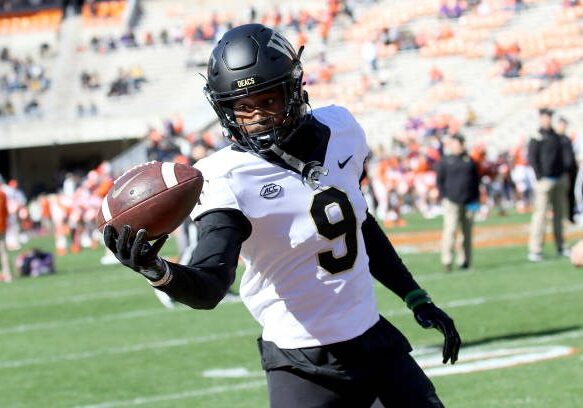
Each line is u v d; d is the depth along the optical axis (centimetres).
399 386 1302
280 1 14950
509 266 5159
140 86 14712
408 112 12338
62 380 3067
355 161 1341
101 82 15075
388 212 8944
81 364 3316
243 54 1244
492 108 11912
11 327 4266
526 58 12125
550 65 11856
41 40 16125
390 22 13400
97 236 9112
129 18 15575
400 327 3591
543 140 5175
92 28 15988
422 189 9969
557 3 12506
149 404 2672
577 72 11781
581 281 4444
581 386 2580
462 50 12575
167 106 14362
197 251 1172
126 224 1109
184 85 14562
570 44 11994
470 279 4744
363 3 13788
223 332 3766
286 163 1270
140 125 14188
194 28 15075
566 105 11538
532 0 12644
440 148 10138
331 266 1291
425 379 1320
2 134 14512
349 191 1307
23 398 2836
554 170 5188
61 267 7081
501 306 3903
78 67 15350
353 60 13200
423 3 13325
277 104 1259
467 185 4988
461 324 3575
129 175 1138
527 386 2609
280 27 14188
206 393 2766
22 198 10669
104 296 5122
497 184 9212
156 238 1138
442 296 4256
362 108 12612
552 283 4438
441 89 12288
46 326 4231
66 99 14962
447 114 12075
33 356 3522
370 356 1305
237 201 1235
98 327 4103
